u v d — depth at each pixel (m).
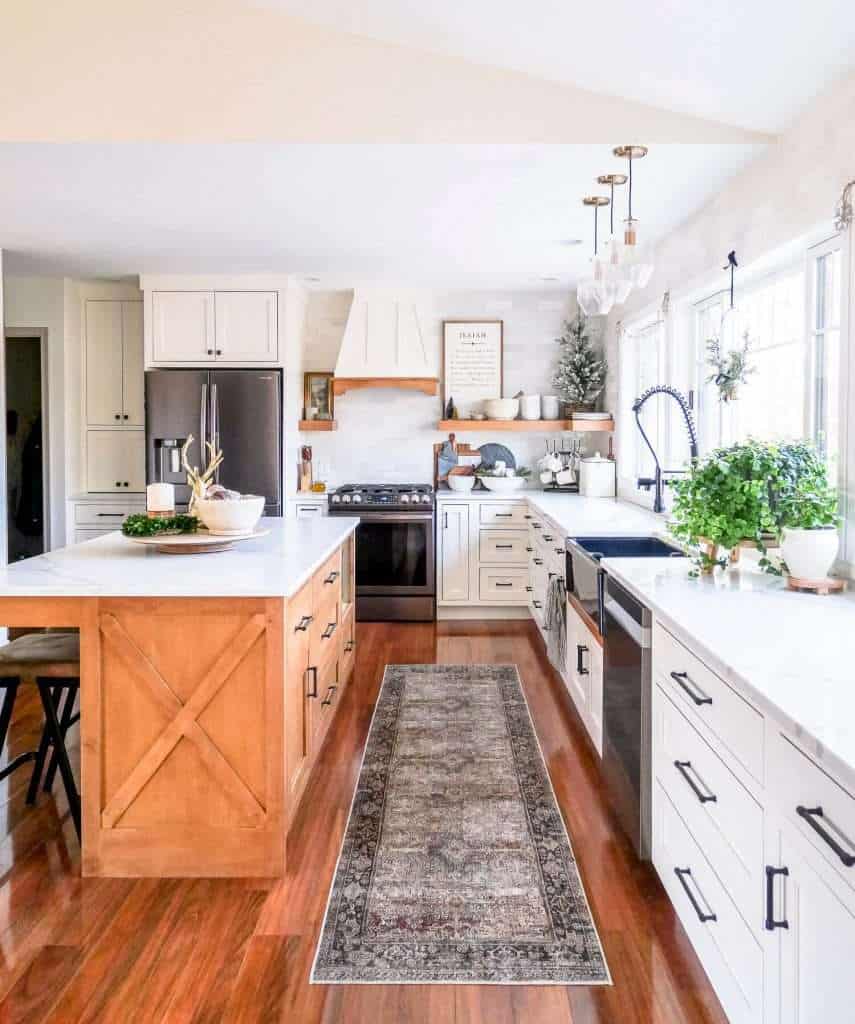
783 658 1.71
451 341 6.51
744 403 3.74
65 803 3.04
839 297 2.68
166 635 2.50
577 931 2.23
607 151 3.18
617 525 4.11
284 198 3.86
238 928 2.25
